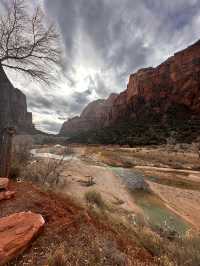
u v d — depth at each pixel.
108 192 11.60
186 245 4.24
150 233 5.15
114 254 2.69
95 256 2.53
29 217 2.96
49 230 2.96
